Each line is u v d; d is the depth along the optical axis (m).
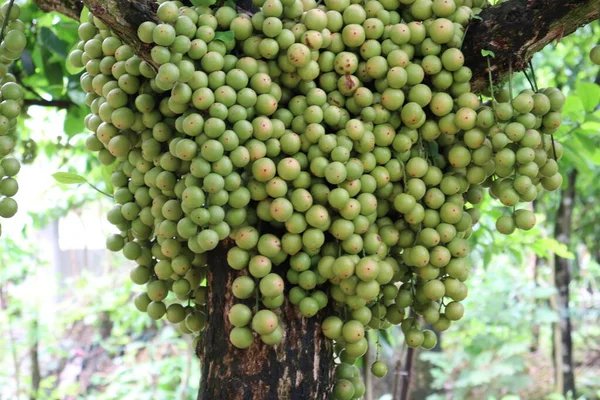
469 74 1.21
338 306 1.24
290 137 1.17
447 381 5.32
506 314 4.65
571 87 3.82
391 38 1.19
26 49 1.88
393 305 1.29
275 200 1.16
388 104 1.19
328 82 1.20
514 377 4.71
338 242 1.20
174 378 4.35
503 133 1.19
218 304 1.22
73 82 1.85
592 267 5.50
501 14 1.20
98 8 1.12
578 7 1.17
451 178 1.22
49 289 5.70
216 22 1.17
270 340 1.17
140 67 1.18
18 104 1.24
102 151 1.29
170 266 1.25
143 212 1.25
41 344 5.13
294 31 1.18
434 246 1.22
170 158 1.19
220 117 1.15
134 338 5.12
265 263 1.16
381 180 1.19
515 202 1.21
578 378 5.14
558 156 1.26
